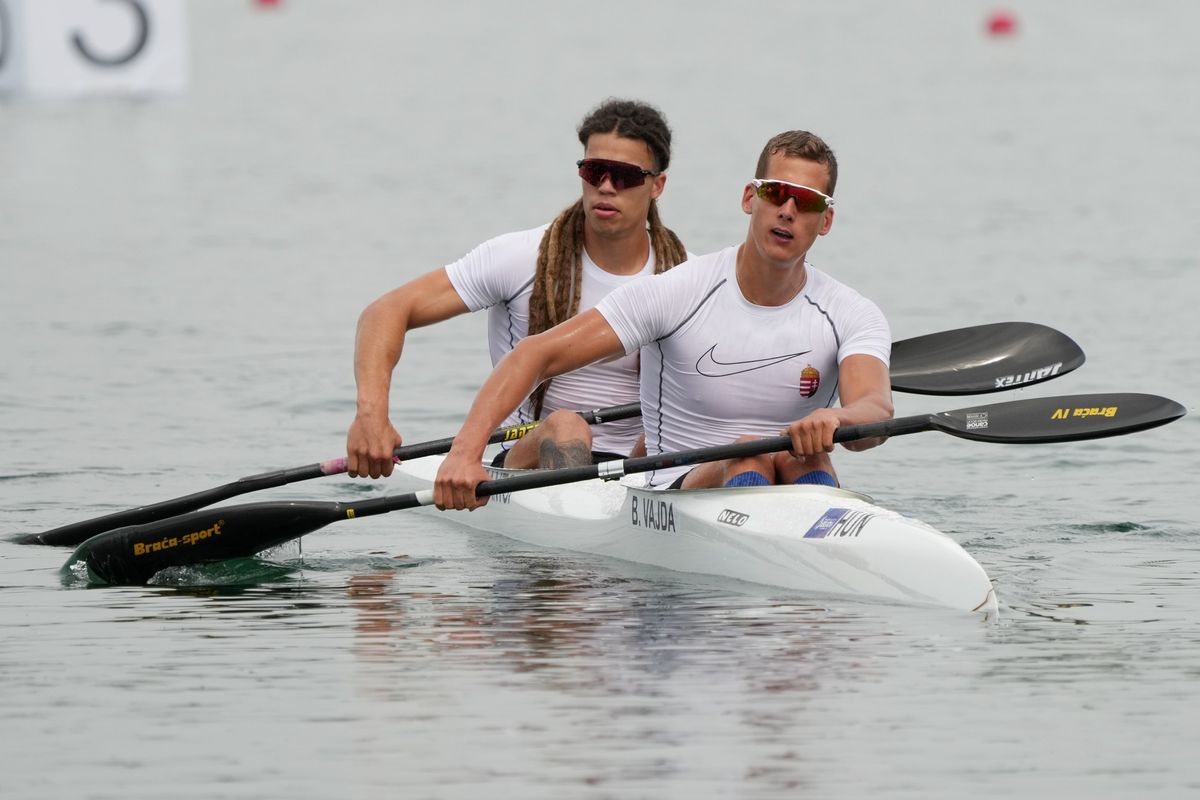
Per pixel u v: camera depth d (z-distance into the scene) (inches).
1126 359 2011.6
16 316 2362.2
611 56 7165.4
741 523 1097.4
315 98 5792.3
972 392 1328.7
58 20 5634.8
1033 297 2438.5
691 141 4436.5
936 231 3110.2
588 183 1270.9
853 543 1039.6
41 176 3978.8
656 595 1048.8
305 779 709.9
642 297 1130.7
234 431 1702.8
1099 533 1250.0
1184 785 700.0
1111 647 902.4
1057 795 690.2
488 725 775.1
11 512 1337.4
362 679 850.8
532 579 1109.1
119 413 1780.3
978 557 1159.0
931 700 808.3
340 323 2324.1
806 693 821.2
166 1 5782.5
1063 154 4222.4
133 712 798.5
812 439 1051.3
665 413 1183.6
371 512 1137.4
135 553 1106.1
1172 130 4667.8
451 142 4571.9
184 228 3223.4
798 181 1079.0
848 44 7755.9
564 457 1229.1
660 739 755.4
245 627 965.2
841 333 1135.0
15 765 729.6
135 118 5211.6
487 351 2169.0
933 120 4948.3
